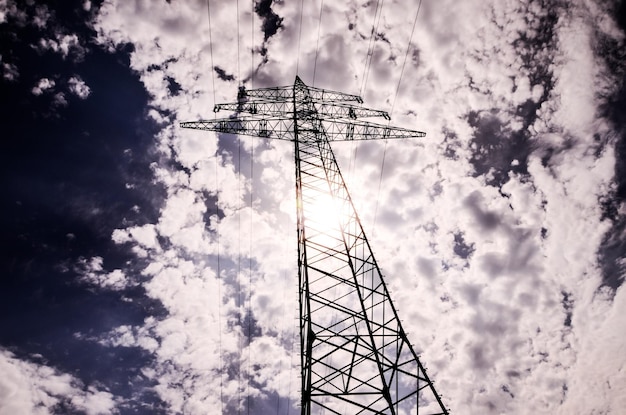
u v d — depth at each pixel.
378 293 11.97
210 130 20.03
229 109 21.70
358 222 13.78
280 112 19.97
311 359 10.22
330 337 10.83
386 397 9.67
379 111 22.22
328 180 15.79
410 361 10.48
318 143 17.86
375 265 12.38
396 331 11.05
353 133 19.80
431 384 9.77
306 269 11.94
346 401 9.66
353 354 10.77
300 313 11.62
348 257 12.87
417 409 9.67
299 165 15.77
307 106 20.56
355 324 11.36
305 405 9.50
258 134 19.62
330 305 11.47
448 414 9.29
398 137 20.19
